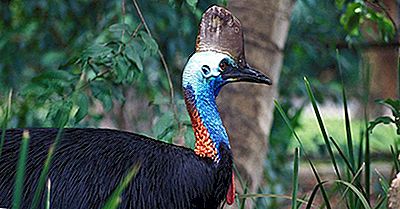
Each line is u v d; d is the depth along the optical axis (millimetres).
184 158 5992
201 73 6223
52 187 5699
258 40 8578
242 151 8547
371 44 11539
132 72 7824
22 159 4711
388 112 16375
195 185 5949
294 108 12383
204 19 6297
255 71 6262
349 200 6988
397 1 11648
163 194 5836
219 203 6176
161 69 10422
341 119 15602
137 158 5871
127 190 5754
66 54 10102
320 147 12789
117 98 8195
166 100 8078
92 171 5773
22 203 5668
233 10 8609
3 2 10570
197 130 6211
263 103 8617
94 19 10383
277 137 11594
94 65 7859
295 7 11484
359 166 7094
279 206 12203
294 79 12156
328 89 12555
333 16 12125
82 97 7766
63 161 5793
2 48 10711
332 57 12258
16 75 10758
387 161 13641
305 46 12031
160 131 7617
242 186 8078
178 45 10547
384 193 7230
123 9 8219
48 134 6023
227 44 6273
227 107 8539
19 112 9852
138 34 7930
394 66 16156
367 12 9273
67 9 10367
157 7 10234
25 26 10539
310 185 15141
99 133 6043
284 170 12289
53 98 8180
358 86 12727
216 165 6109
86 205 5695
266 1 8586
